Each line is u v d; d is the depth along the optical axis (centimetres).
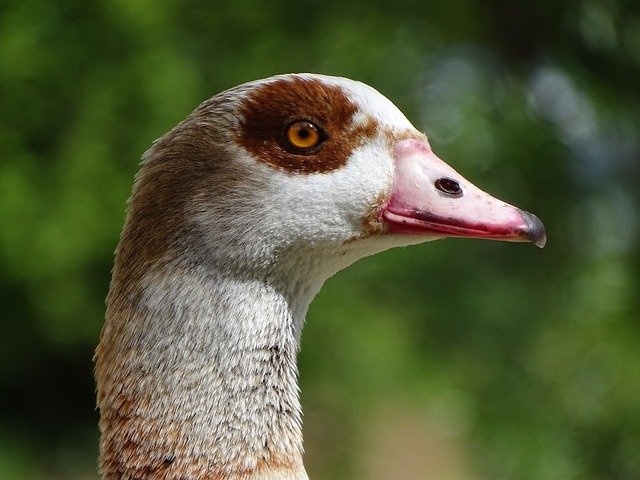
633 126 1240
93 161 1346
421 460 1453
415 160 547
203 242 516
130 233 522
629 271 1181
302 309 545
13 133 1375
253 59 1320
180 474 496
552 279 1222
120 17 1295
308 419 1462
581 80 1243
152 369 504
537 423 1161
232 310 515
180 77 1303
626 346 1138
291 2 1315
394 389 1404
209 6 1327
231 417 506
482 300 1233
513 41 1279
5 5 1356
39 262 1373
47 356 1642
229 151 524
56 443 1706
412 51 1348
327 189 531
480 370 1229
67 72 1348
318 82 541
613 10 1203
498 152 1245
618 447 1116
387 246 550
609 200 1241
